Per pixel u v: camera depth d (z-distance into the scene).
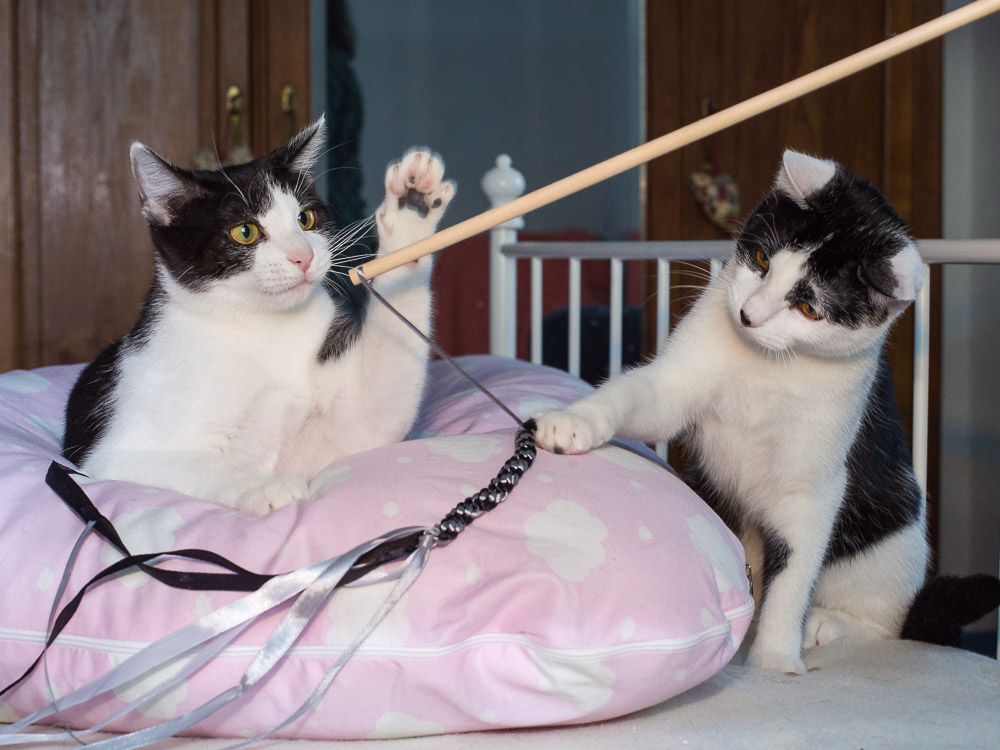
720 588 1.13
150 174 1.36
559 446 1.23
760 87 3.12
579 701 0.99
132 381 1.40
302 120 3.00
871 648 1.44
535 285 2.36
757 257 1.35
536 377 1.81
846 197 1.29
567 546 1.04
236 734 1.01
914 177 3.08
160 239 1.38
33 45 2.78
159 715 1.00
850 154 3.12
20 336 2.84
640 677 1.00
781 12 3.11
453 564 1.01
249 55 2.95
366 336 1.49
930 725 1.08
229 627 0.97
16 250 2.81
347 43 3.25
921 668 1.32
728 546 1.21
